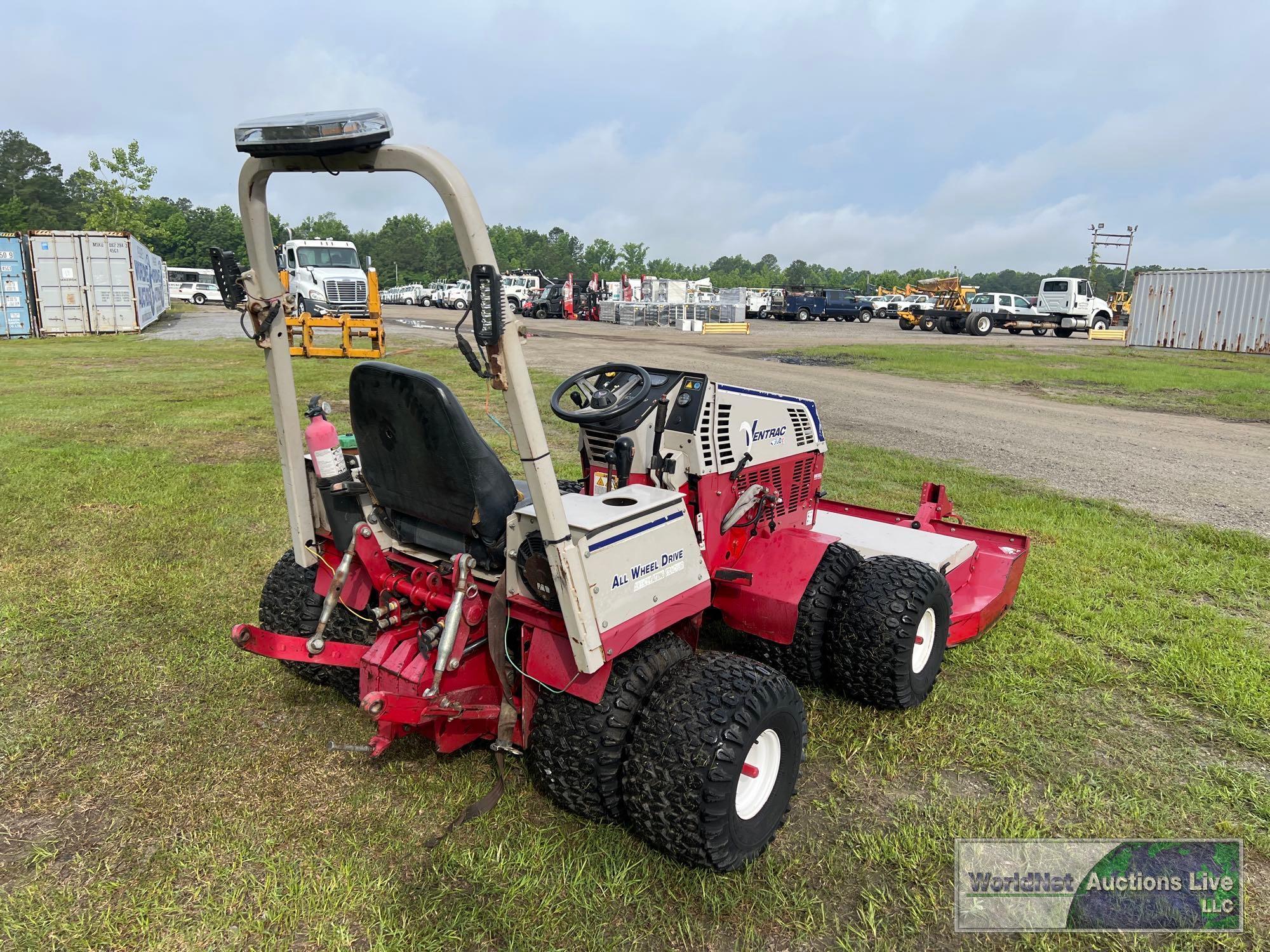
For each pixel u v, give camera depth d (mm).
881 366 19297
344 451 3459
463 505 2830
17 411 10773
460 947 2350
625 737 2709
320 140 2260
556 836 2822
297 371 15266
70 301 24312
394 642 2896
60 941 2326
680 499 2896
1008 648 4395
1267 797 3156
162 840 2775
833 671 3738
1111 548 6023
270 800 2992
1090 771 3318
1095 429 11742
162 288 35562
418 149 2211
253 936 2371
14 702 3609
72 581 4941
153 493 6859
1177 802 3133
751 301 47188
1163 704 3854
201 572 5129
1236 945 2467
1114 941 2473
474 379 14430
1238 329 24750
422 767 3215
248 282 2799
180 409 11133
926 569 3729
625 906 2521
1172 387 16578
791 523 4258
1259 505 7590
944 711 3746
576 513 2635
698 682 2693
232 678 3867
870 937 2445
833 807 3051
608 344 23750
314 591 3660
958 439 10617
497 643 2793
